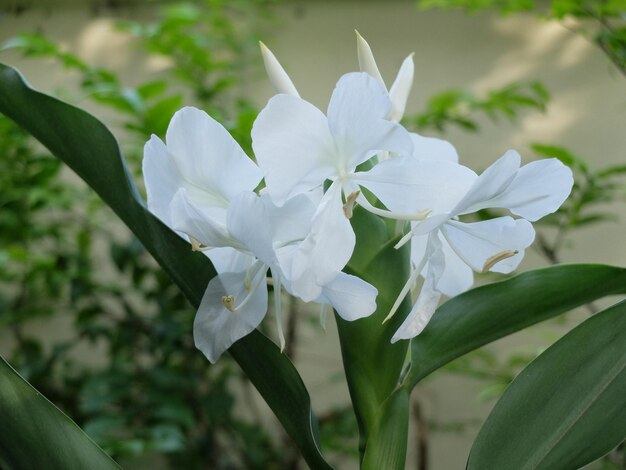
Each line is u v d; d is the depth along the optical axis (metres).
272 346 0.39
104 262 1.79
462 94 1.09
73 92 1.92
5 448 0.38
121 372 1.27
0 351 1.91
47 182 1.33
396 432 0.40
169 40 1.21
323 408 1.74
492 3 1.02
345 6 1.80
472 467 0.40
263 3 1.67
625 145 1.61
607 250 1.58
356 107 0.36
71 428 0.38
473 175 0.37
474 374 1.22
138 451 1.05
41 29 1.99
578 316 1.47
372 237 0.39
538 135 1.66
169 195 0.39
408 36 1.76
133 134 1.21
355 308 0.37
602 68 1.64
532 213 0.39
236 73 1.73
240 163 0.38
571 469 0.39
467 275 0.44
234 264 0.41
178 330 1.26
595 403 0.40
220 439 1.63
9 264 1.66
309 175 0.37
